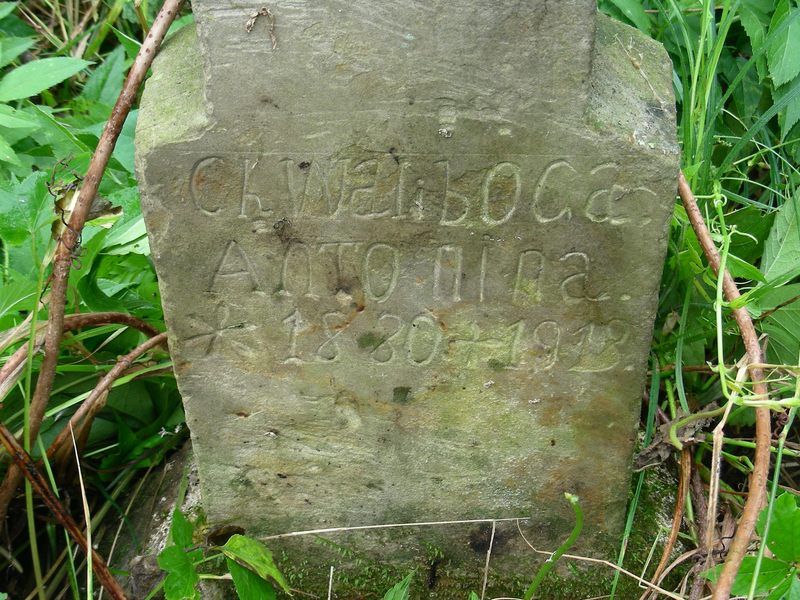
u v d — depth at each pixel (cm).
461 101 87
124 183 138
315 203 93
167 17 96
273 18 84
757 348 101
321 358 102
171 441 130
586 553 115
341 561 116
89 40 166
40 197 117
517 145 89
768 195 139
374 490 112
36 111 140
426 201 93
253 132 89
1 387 109
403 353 102
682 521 118
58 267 103
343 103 88
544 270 96
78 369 120
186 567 100
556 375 102
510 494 111
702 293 116
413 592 115
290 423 107
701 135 122
